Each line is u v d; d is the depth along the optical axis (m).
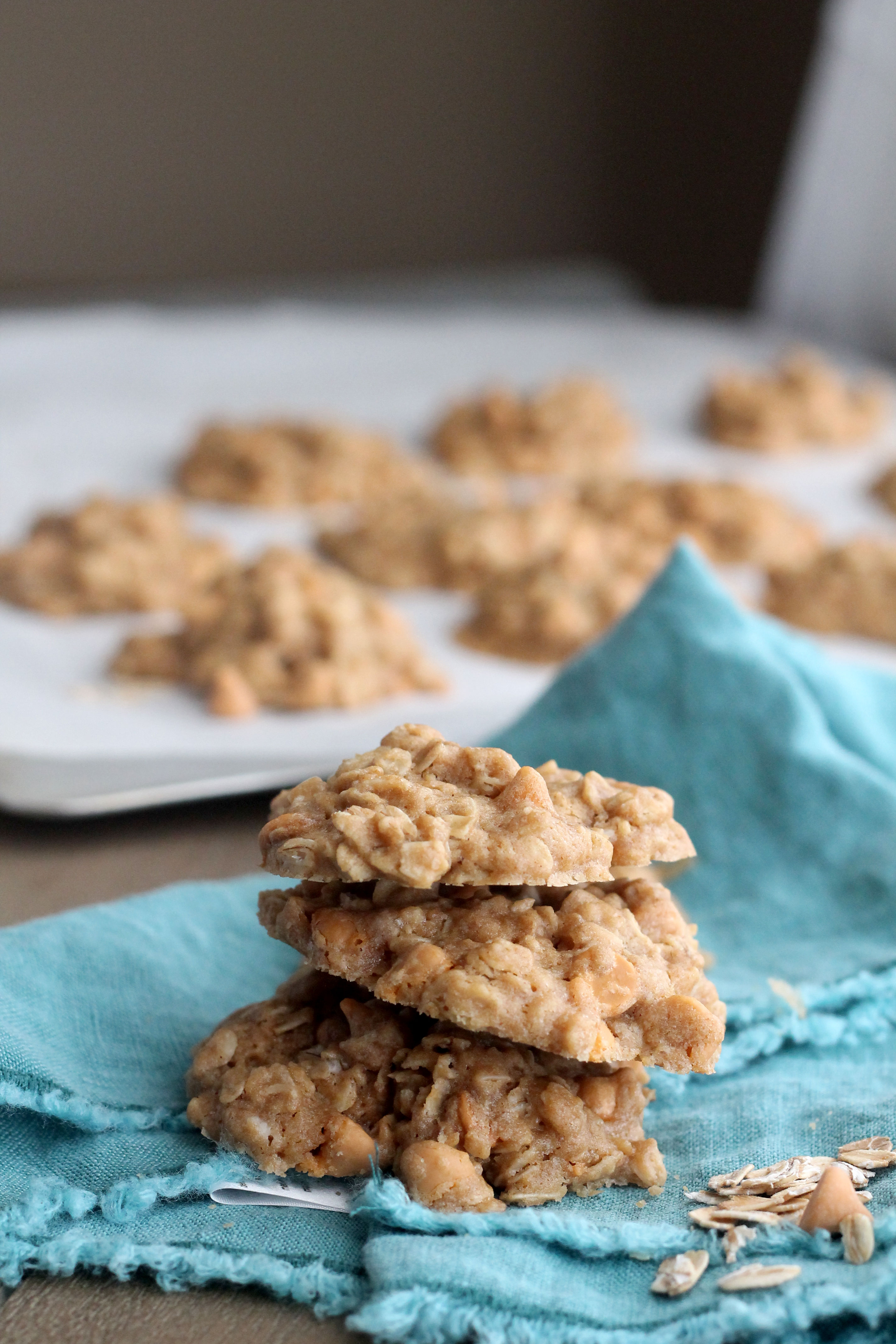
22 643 0.63
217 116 1.05
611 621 0.64
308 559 0.65
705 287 1.24
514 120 1.15
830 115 1.05
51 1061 0.44
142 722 0.59
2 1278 0.40
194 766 0.57
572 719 0.52
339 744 0.58
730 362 0.94
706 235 1.22
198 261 1.09
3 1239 0.41
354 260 1.14
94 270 1.06
